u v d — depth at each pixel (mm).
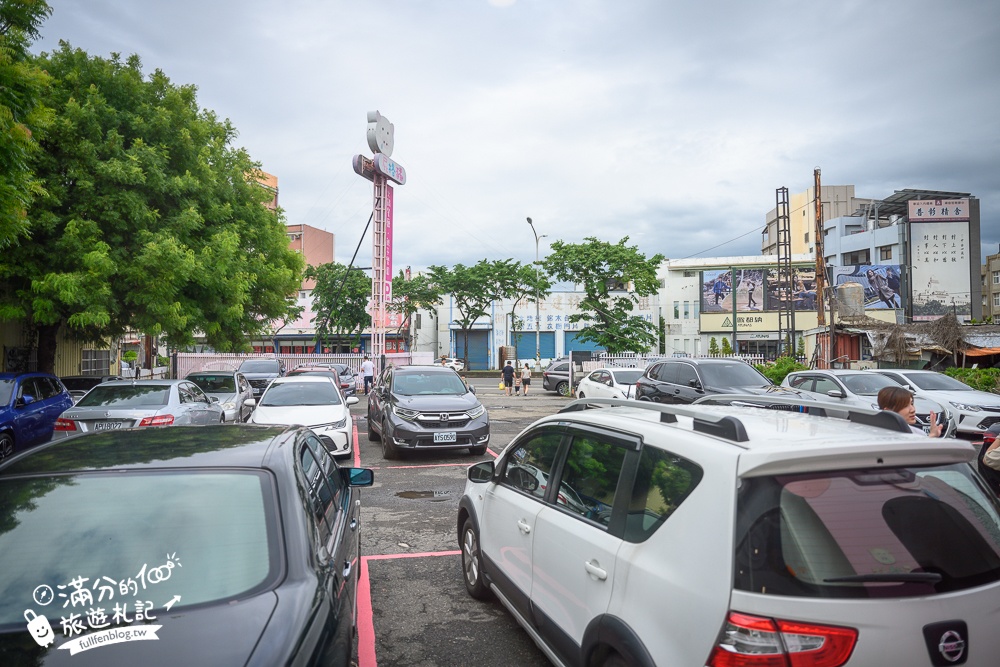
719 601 2170
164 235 14609
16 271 13383
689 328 54156
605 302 34750
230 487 2754
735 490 2279
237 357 29156
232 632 2092
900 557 2180
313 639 2180
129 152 14758
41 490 2654
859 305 29672
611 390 18641
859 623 2066
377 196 28609
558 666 3305
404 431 11172
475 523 4840
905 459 2373
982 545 2279
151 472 2795
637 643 2494
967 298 48188
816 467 2301
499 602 4949
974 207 48438
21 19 8445
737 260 55125
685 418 3182
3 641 2049
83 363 23609
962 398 12281
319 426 10734
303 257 20797
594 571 2898
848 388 12969
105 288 13469
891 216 56406
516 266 45094
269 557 2457
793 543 2160
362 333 48281
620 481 3002
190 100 17625
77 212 14000
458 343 52406
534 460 4066
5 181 7203
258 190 19219
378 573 5648
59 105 14297
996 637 2180
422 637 4348
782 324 51438
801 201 66750
